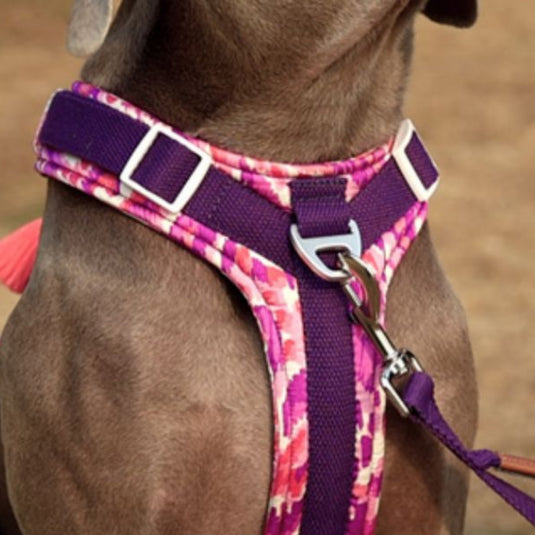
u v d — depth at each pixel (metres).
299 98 4.96
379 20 4.92
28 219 12.80
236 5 4.87
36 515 5.16
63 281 5.03
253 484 4.95
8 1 19.78
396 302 5.12
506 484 4.96
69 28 4.70
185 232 4.89
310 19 4.87
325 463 4.96
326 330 4.93
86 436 4.93
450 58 18.19
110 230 4.99
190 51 4.96
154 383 4.87
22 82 16.83
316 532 5.07
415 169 5.20
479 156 14.62
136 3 5.11
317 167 5.00
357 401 4.96
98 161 4.93
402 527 5.23
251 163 4.95
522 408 9.43
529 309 10.90
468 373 5.23
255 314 4.87
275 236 4.94
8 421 5.20
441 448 5.14
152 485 4.86
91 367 4.93
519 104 16.38
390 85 5.15
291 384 4.86
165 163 4.89
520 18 20.05
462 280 11.45
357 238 5.00
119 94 5.06
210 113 4.98
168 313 4.90
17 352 5.13
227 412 4.89
